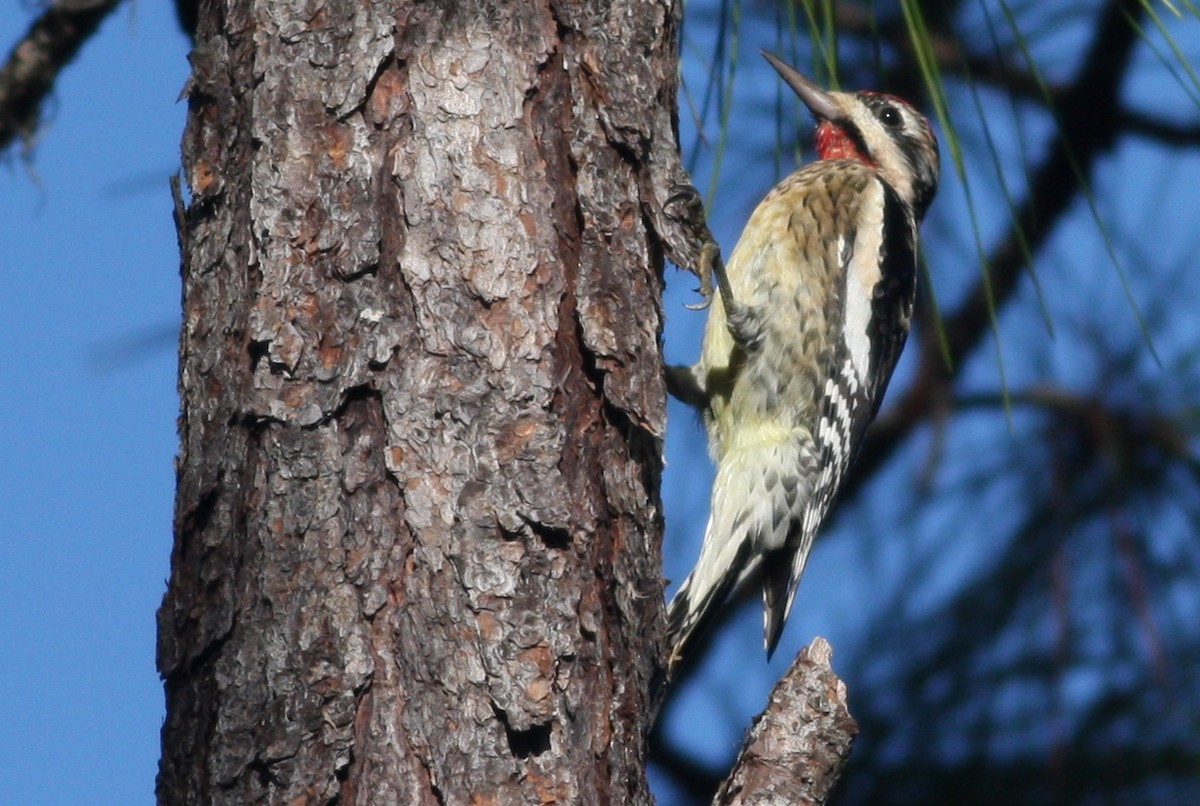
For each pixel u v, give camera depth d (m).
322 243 6.04
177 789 5.77
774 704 5.97
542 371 6.00
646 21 6.71
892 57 9.57
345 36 6.21
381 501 5.83
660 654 6.27
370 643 5.70
